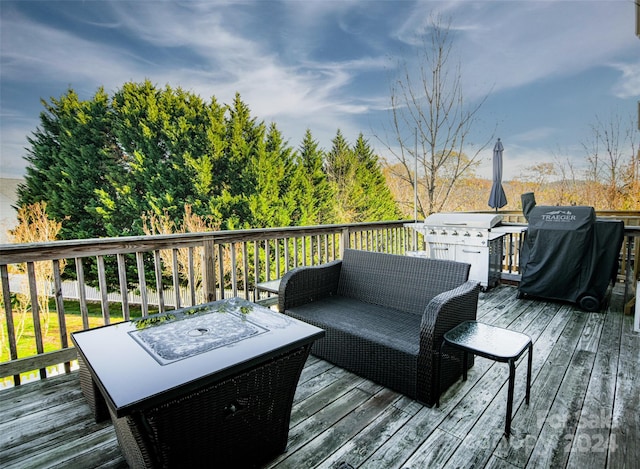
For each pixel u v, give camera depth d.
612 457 1.55
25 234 12.35
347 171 13.42
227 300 2.10
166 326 1.63
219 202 13.19
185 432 1.21
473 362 2.44
